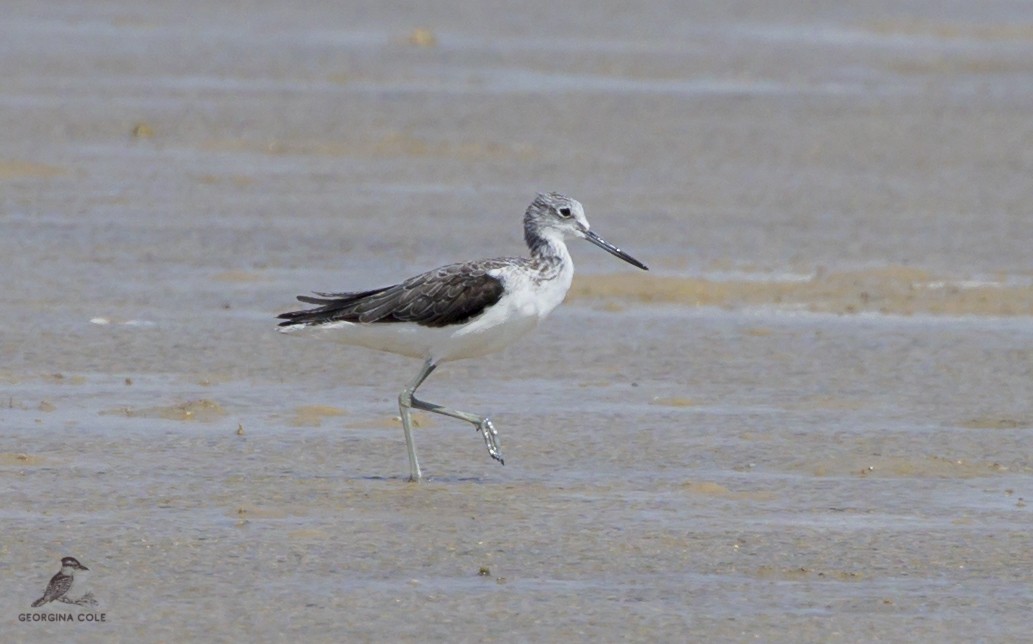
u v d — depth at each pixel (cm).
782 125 3538
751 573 1105
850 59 4659
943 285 2153
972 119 3659
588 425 1484
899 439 1455
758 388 1636
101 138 3189
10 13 5078
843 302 2048
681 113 3662
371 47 4638
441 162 3084
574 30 5166
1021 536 1189
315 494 1257
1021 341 1856
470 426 1477
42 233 2333
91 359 1675
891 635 1001
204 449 1373
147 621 1000
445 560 1116
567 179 2931
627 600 1050
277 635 984
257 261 2208
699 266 2242
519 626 1004
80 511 1196
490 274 1276
